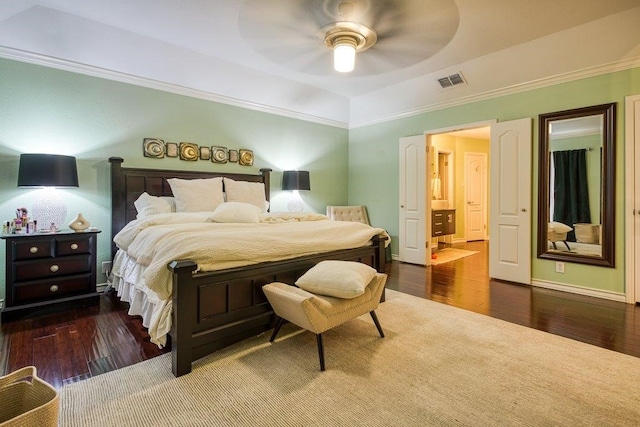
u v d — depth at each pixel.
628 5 2.59
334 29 2.83
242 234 2.22
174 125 3.94
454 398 1.61
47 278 2.79
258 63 3.73
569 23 2.86
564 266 3.56
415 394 1.64
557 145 3.58
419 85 4.36
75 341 2.26
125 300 2.84
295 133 5.20
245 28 2.91
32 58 3.00
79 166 3.28
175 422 1.44
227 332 2.05
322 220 3.51
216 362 1.97
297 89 4.57
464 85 4.08
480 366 1.92
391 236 5.35
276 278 2.33
